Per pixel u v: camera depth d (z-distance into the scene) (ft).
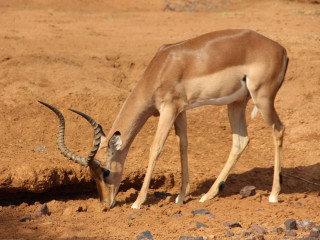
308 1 127.24
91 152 33.91
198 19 112.37
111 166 35.96
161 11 133.39
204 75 36.60
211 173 43.62
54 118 51.88
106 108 54.13
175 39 83.35
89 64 66.54
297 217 34.60
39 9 124.98
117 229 31.81
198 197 39.83
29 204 38.27
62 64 64.90
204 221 33.50
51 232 31.12
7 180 36.37
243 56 37.04
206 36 37.78
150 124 52.60
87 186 39.96
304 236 30.71
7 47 70.74
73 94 56.08
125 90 60.44
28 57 64.85
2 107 52.37
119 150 36.40
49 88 57.72
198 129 52.85
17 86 57.00
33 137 47.91
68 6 132.36
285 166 46.32
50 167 37.78
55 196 39.65
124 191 41.29
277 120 38.37
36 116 51.80
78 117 52.29
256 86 37.11
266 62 36.99
